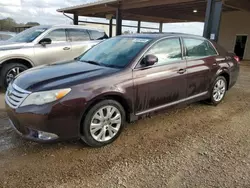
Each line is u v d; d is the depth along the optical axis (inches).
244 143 121.7
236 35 621.6
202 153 110.2
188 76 150.3
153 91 131.3
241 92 235.6
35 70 126.6
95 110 109.4
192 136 128.5
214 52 178.4
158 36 143.0
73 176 91.2
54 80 107.5
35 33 239.9
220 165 100.6
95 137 111.8
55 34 243.3
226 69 182.4
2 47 209.0
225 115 163.9
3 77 209.9
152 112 135.9
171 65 140.5
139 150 112.2
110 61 133.4
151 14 622.5
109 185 86.1
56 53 237.6
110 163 100.6
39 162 100.0
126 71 120.6
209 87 171.5
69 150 110.7
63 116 100.4
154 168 97.3
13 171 93.2
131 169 96.4
